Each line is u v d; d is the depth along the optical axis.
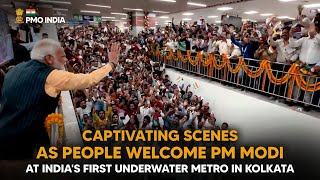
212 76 7.62
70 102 3.94
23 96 1.24
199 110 6.57
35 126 1.29
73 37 15.04
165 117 6.06
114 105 6.18
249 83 6.02
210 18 23.66
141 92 7.86
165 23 30.95
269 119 5.11
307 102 4.63
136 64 10.56
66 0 14.16
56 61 1.36
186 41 9.41
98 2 14.56
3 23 3.54
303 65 4.66
